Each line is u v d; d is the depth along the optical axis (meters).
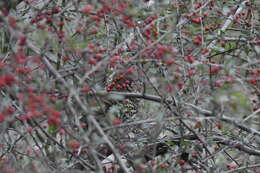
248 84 6.16
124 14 5.79
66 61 6.44
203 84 5.95
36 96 4.59
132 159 6.16
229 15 7.90
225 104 5.66
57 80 5.29
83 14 5.97
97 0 5.74
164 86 5.77
